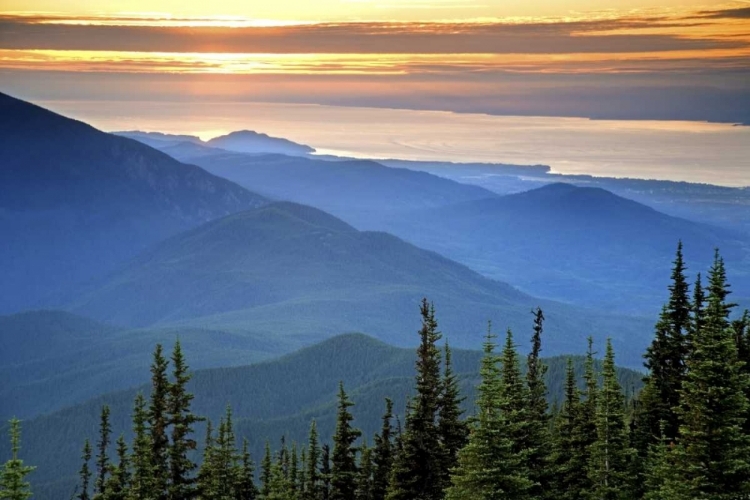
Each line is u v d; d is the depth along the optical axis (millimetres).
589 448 70438
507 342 72875
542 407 78812
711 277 58688
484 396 60938
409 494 77312
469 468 60656
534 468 70750
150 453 73188
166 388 74000
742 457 55969
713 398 56250
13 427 64188
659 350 78688
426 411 78062
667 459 63312
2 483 62938
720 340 57406
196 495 74438
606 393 69375
